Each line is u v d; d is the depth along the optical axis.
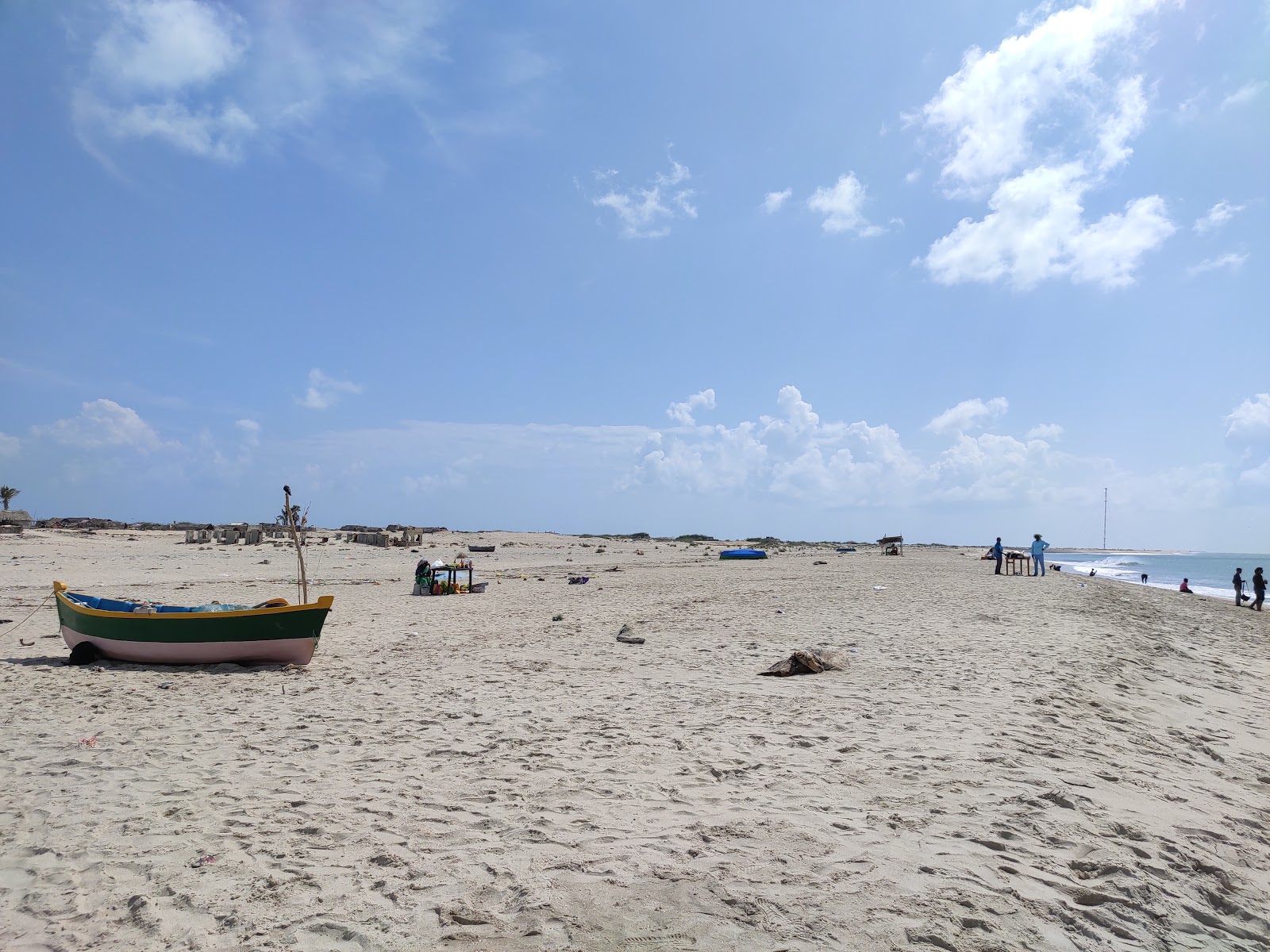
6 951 4.13
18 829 5.89
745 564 48.75
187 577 33.81
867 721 8.88
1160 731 9.20
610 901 4.61
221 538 59.03
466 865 5.17
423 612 21.39
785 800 6.33
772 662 12.86
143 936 4.29
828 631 16.36
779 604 22.36
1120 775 7.13
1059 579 37.53
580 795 6.55
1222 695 12.13
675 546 83.12
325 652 14.84
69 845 5.57
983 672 11.80
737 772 7.11
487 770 7.29
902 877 4.90
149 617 13.52
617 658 13.50
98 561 40.50
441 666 13.17
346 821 5.99
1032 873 4.98
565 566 46.72
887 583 31.16
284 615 13.18
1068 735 8.37
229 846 5.52
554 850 5.39
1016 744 7.88
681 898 4.64
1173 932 4.39
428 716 9.52
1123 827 5.81
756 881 4.86
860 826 5.75
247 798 6.56
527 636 16.50
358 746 8.22
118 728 9.08
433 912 4.52
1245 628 24.22
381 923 4.39
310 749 8.10
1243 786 7.34
